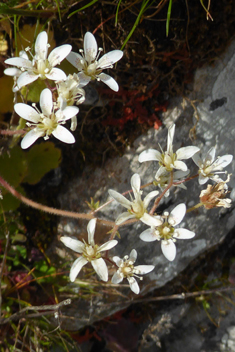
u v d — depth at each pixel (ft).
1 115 0.52
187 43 0.52
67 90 0.42
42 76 0.43
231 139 0.57
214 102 0.55
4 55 0.52
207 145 0.56
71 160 0.57
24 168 0.55
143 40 0.51
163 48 0.52
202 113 0.55
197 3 0.51
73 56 0.44
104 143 0.56
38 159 0.55
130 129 0.56
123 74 0.53
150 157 0.44
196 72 0.54
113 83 0.44
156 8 0.50
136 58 0.52
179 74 0.54
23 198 0.47
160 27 0.51
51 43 0.51
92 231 0.44
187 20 0.51
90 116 0.55
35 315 0.53
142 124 0.55
